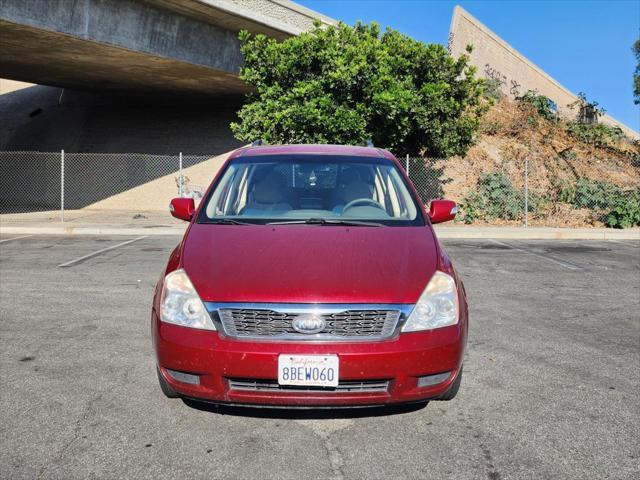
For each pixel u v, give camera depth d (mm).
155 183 23062
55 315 5816
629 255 10477
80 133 25375
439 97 13688
